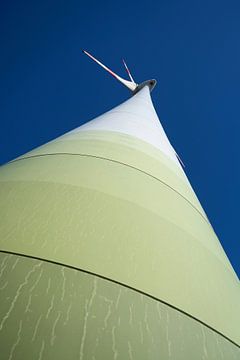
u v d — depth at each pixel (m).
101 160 11.40
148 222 8.47
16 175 9.77
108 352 4.82
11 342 4.59
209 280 7.76
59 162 10.80
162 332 5.47
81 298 5.47
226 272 9.09
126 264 6.62
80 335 4.91
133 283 6.17
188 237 9.02
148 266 6.85
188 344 5.52
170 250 7.82
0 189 8.84
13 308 5.04
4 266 5.76
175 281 6.83
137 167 11.82
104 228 7.52
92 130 15.62
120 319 5.36
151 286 6.31
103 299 5.59
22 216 7.35
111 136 14.70
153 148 15.89
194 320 6.09
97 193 8.84
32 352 4.53
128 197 9.23
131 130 16.91
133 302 5.76
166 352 5.19
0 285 5.39
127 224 7.98
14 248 6.20
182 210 10.58
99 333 5.03
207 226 11.62
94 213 7.97
